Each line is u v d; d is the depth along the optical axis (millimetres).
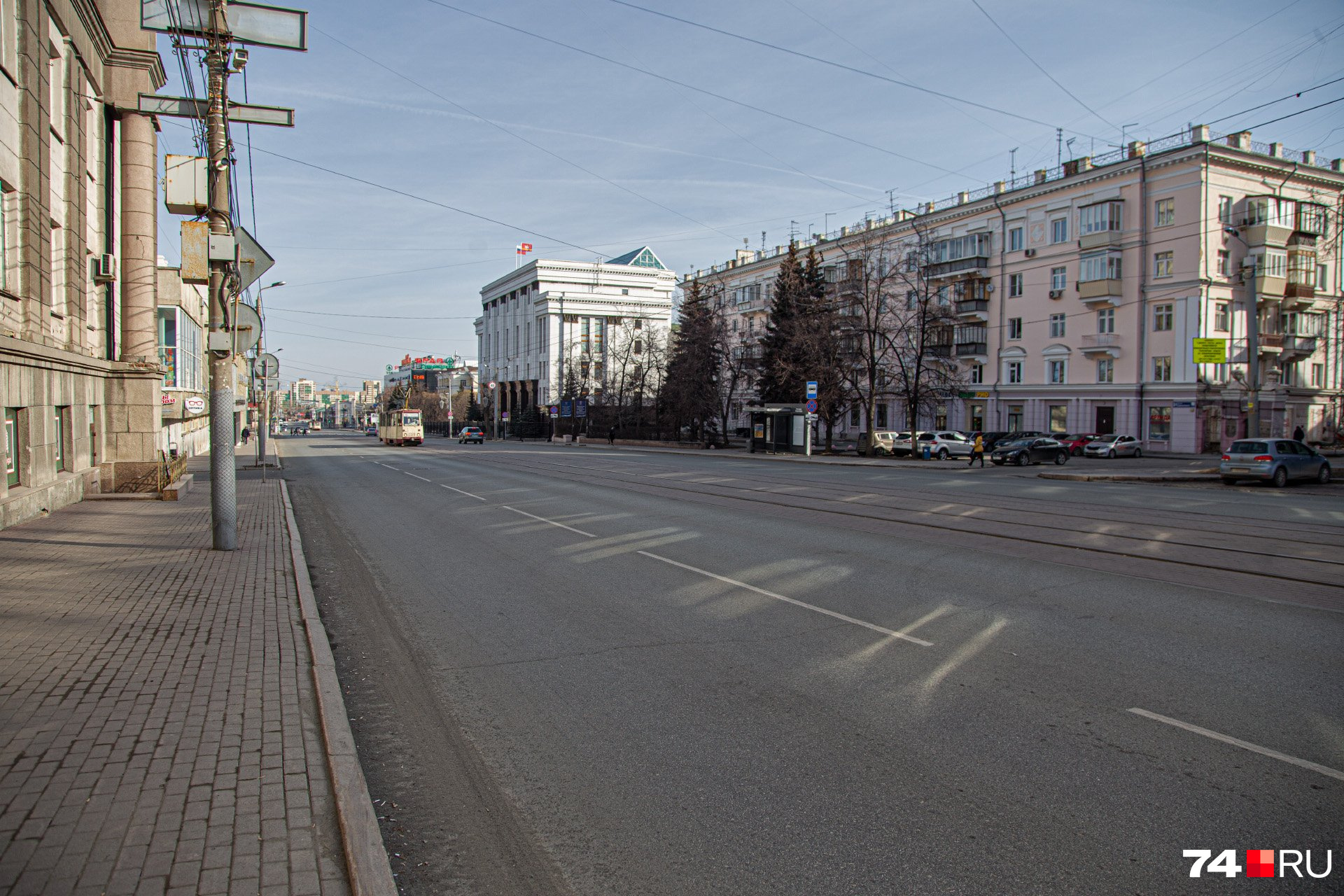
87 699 5191
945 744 4680
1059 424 48969
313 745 4520
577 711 5277
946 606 7926
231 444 11055
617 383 78250
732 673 5992
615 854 3584
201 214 10906
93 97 17453
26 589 8469
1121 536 12391
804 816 3881
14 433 13516
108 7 18453
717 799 4062
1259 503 17797
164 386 30547
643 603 8156
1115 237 45688
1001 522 14094
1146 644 6609
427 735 4934
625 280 100062
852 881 3342
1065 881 3326
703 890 3293
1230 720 4996
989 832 3721
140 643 6492
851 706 5293
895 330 48719
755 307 75938
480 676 6008
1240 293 43656
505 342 114125
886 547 11375
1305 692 5484
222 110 10609
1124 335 45719
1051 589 8656
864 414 61312
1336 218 41062
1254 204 43469
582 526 13664
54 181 15250
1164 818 3832
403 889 3320
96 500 16875
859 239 61344
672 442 64125
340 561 10852
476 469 30203
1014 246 51469
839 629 7129
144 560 10281
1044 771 4320
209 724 4785
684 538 12258
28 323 13703
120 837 3492
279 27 10633
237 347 11352
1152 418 44750
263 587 8727
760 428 48594
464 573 9883
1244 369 43562
